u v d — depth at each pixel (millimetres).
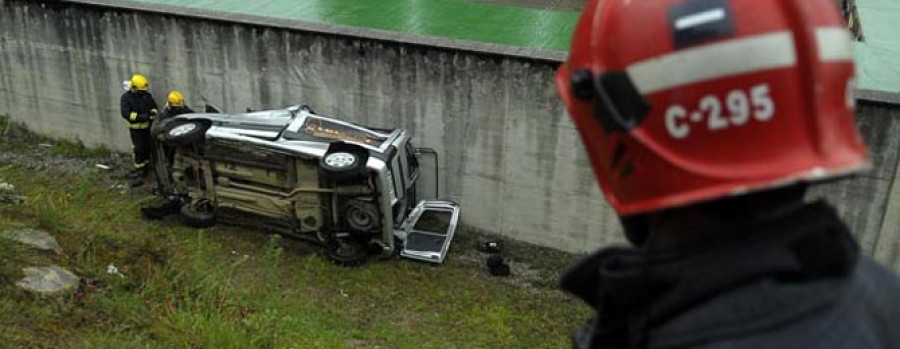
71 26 12461
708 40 1162
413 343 8438
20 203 8094
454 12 12742
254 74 11625
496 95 10375
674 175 1182
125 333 5574
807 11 1166
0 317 5242
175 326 5863
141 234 10250
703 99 1164
